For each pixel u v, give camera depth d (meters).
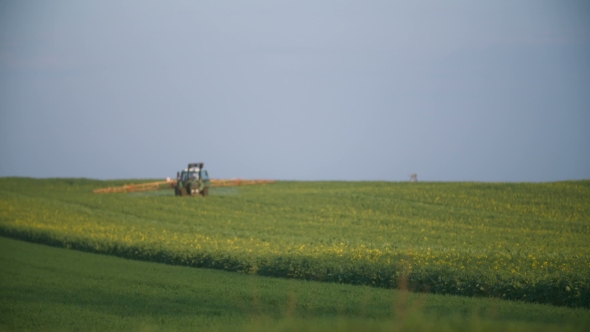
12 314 62.41
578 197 197.75
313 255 94.25
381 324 40.69
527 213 174.38
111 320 59.03
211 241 122.25
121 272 93.81
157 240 123.50
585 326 43.72
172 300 69.56
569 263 80.19
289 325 42.69
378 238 131.00
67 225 155.88
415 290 74.62
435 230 145.12
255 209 191.50
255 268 91.69
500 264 80.38
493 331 40.72
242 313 60.91
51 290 77.50
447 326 40.34
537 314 56.88
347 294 70.81
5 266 100.56
